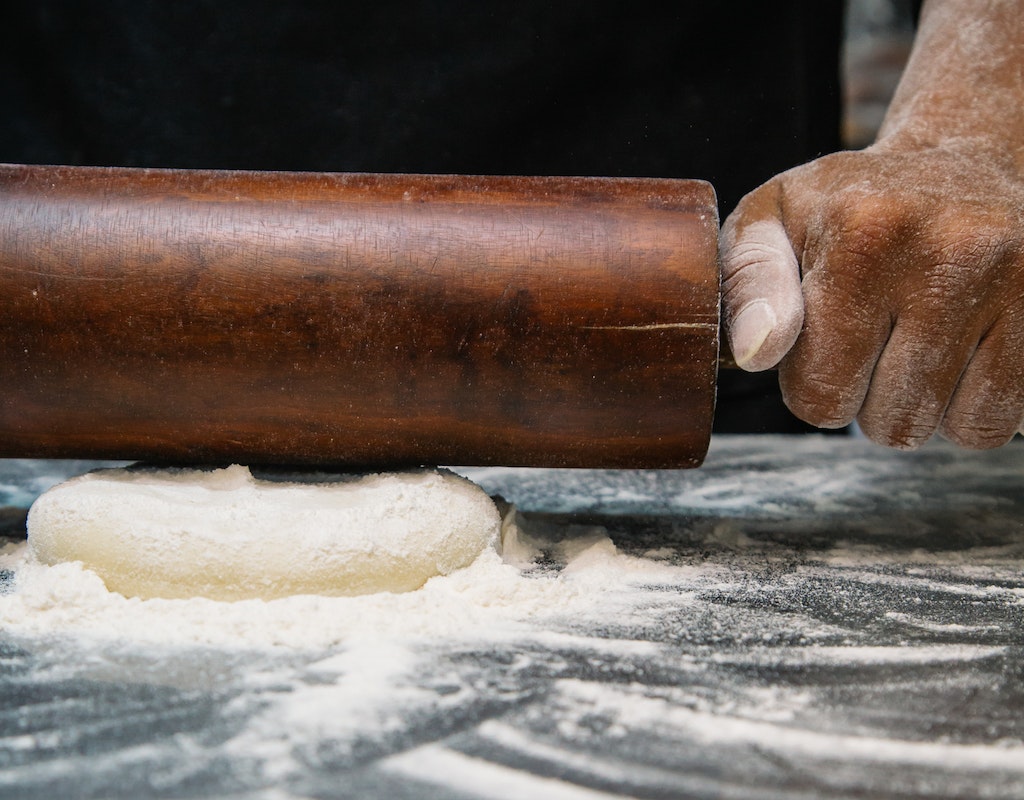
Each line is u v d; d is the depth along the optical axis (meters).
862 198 1.37
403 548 1.23
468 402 1.33
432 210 1.32
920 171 1.45
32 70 2.44
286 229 1.30
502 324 1.30
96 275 1.29
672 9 2.44
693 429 1.36
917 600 1.29
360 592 1.21
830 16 2.54
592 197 1.35
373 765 0.81
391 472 1.40
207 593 1.20
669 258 1.31
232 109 2.45
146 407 1.33
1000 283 1.36
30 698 0.94
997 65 1.64
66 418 1.34
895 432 1.45
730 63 2.49
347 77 2.44
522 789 0.77
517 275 1.29
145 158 2.47
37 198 1.32
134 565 1.20
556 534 1.61
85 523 1.23
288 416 1.33
